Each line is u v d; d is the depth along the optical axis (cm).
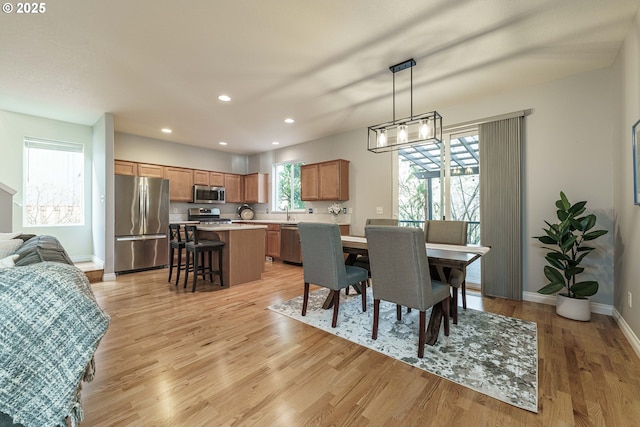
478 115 355
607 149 280
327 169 510
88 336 93
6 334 83
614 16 205
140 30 217
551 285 278
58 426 87
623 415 139
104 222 409
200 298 329
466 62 268
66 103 368
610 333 234
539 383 166
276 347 213
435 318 230
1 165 400
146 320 263
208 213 620
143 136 534
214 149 652
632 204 223
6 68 274
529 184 322
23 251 150
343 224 498
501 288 335
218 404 150
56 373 87
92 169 472
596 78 285
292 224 532
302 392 160
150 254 478
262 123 457
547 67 280
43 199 437
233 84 312
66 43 234
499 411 144
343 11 198
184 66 273
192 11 197
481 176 347
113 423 135
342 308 298
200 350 208
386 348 211
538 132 316
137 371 180
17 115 410
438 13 201
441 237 308
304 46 241
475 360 193
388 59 261
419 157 437
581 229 260
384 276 214
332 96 347
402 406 148
